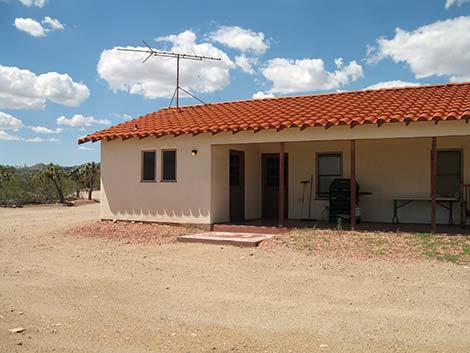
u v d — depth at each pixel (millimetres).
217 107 18750
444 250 10766
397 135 12922
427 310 7020
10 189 34812
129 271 10062
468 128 12234
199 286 8688
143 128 16812
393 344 5742
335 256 10766
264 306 7395
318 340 5926
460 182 14969
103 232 15484
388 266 9719
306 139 13938
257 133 14625
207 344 5859
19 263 11188
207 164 15508
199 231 15234
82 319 6875
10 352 5637
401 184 15594
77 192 40438
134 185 16922
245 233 14539
